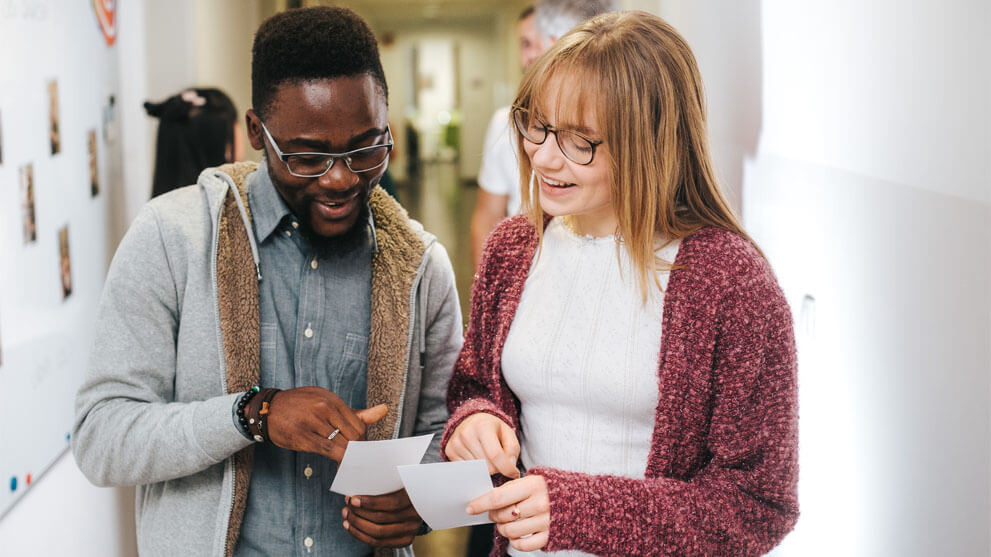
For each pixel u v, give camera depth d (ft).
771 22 7.22
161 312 4.42
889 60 4.89
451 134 71.26
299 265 4.69
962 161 4.06
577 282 4.48
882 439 5.03
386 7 61.26
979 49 3.89
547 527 3.87
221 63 14.14
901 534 4.79
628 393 4.21
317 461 4.65
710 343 4.05
